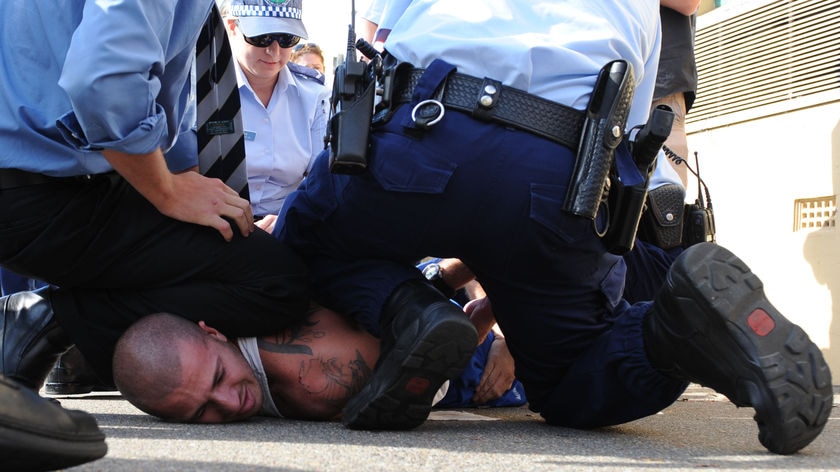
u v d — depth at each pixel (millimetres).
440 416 2340
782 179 4199
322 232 1994
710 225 2520
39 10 1872
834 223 3965
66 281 2037
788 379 1564
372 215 1832
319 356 2094
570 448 1666
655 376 1804
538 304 1853
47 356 2203
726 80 4516
